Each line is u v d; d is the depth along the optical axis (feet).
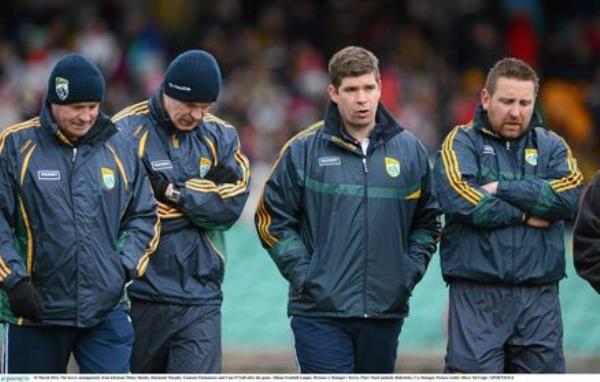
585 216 100.32
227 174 113.19
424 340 165.99
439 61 254.68
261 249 181.37
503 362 109.29
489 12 268.82
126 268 104.32
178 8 268.62
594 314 171.32
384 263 110.01
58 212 102.83
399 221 110.63
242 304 171.12
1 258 101.24
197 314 112.37
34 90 237.25
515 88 108.37
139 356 113.09
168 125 112.47
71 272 102.89
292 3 269.85
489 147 110.22
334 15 263.70
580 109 256.32
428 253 112.47
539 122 110.83
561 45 269.85
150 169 111.86
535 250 108.78
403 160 110.73
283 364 159.22
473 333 108.88
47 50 248.73
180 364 112.37
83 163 103.91
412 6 268.21
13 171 103.19
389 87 239.30
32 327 103.96
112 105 235.61
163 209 111.65
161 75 245.04
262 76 245.45
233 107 236.63
